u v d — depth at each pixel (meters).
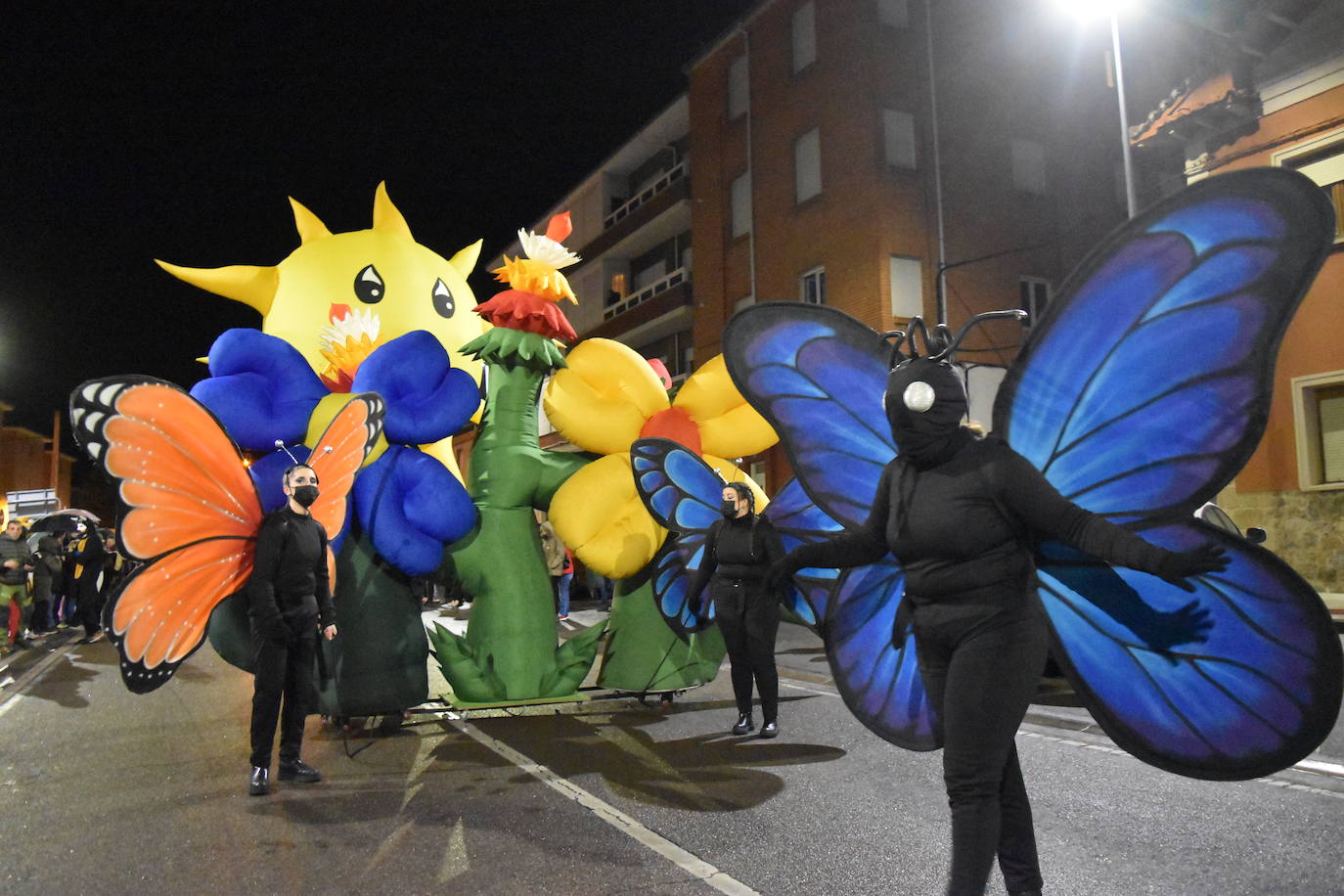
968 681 2.71
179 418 4.87
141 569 4.67
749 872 3.74
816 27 22.16
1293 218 2.41
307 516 5.30
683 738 6.30
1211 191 2.54
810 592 5.59
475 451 7.13
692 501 6.84
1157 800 4.67
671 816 4.51
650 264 31.33
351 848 4.10
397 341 6.66
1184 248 2.61
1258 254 2.47
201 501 4.98
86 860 4.03
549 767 5.51
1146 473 2.71
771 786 5.03
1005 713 2.69
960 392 2.86
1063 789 4.88
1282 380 14.99
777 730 6.36
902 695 3.31
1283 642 2.55
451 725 6.77
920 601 2.91
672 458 6.78
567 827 4.36
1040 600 2.95
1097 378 2.80
